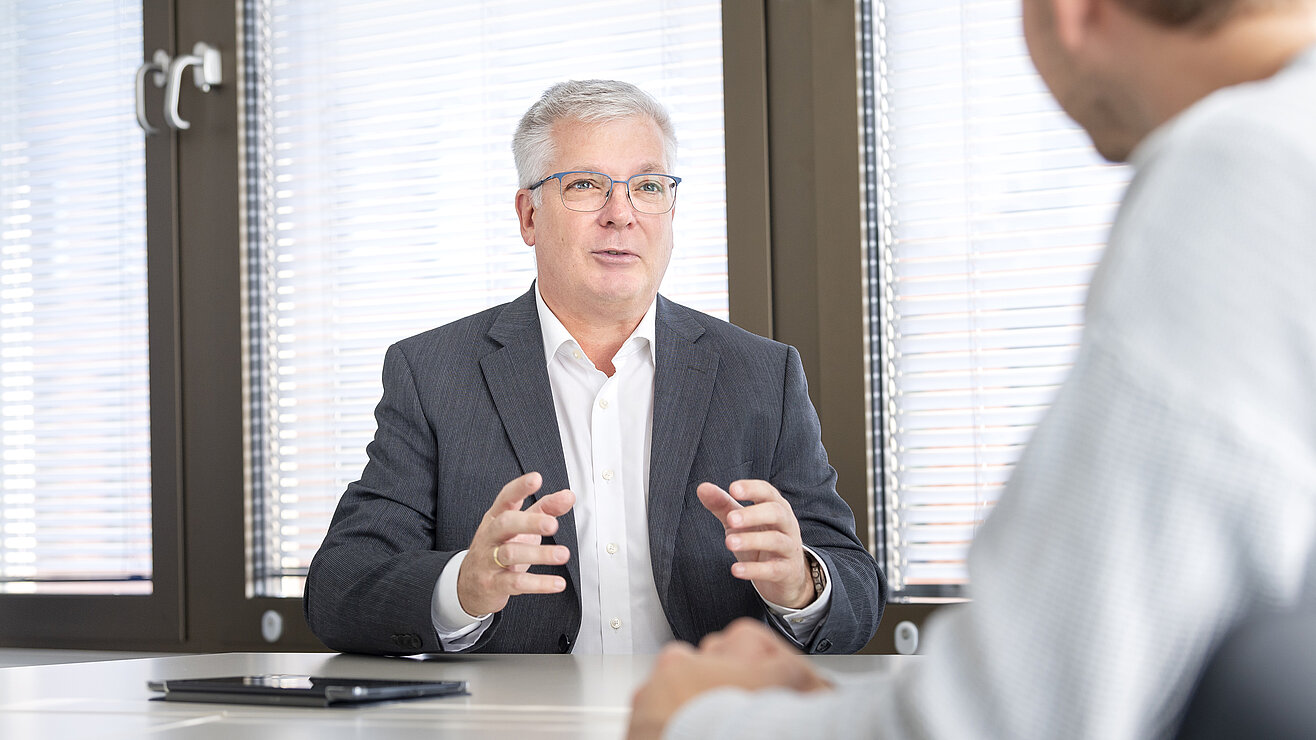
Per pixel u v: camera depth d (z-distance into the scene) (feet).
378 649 4.31
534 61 7.31
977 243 6.55
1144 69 1.55
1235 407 1.22
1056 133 6.43
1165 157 1.38
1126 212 1.39
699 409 5.29
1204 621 1.24
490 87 7.39
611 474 5.28
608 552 5.20
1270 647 1.20
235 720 2.66
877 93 6.69
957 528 6.53
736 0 6.74
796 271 6.64
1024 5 1.65
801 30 6.68
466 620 4.18
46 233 8.15
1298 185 1.28
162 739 2.41
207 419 7.60
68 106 8.16
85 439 8.00
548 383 5.32
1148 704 1.26
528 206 5.65
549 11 7.29
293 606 7.35
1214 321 1.25
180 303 7.70
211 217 7.66
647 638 5.15
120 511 7.91
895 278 6.68
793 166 6.67
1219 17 1.48
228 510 7.52
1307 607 1.28
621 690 3.08
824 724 1.40
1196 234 1.29
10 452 8.15
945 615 1.42
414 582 4.25
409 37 7.55
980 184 6.55
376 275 7.54
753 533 4.20
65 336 8.07
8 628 7.91
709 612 5.03
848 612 4.51
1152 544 1.23
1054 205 6.43
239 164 7.62
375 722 2.59
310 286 7.65
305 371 7.64
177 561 7.58
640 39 7.09
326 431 7.58
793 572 4.24
